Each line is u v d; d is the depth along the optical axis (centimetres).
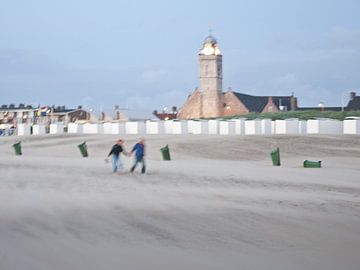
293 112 11781
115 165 3712
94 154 6038
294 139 6538
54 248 1374
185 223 1764
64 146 6888
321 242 1466
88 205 2167
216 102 15050
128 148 6162
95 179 3262
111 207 2114
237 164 4566
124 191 2661
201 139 6719
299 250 1365
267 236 1548
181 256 1295
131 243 1448
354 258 1280
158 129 8781
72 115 15262
